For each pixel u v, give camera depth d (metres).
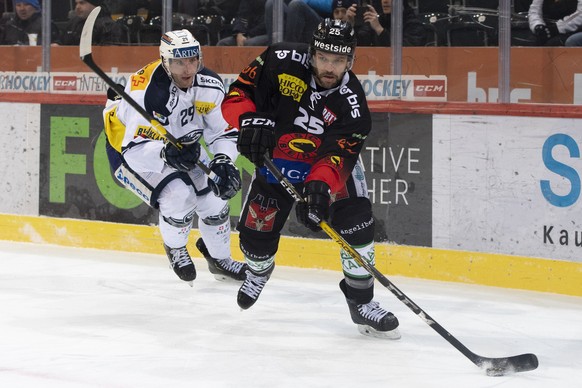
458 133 12.05
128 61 14.59
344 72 8.07
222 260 11.63
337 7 13.03
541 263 11.45
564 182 11.35
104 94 14.58
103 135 14.31
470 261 11.91
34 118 14.90
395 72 12.73
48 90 14.97
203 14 14.09
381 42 12.80
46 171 14.85
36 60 15.08
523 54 11.99
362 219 8.74
